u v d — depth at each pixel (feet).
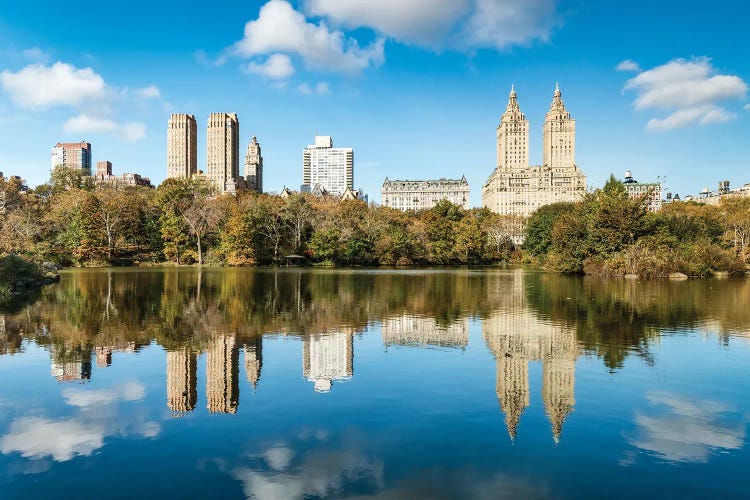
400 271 277.44
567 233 258.78
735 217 296.10
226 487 30.76
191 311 101.35
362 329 82.74
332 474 32.27
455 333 79.61
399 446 36.55
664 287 167.32
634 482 31.65
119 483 31.22
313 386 50.60
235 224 317.83
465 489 30.58
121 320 89.76
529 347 69.00
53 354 63.46
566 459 34.71
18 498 29.40
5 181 272.72
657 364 59.67
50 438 37.81
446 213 465.88
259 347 68.44
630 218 228.43
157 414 42.65
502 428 39.96
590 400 46.78
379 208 449.89
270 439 37.68
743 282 192.85
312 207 367.25
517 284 180.65
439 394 48.26
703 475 32.65
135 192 382.22
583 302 122.01
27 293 132.77
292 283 176.35
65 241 293.43
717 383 52.16
